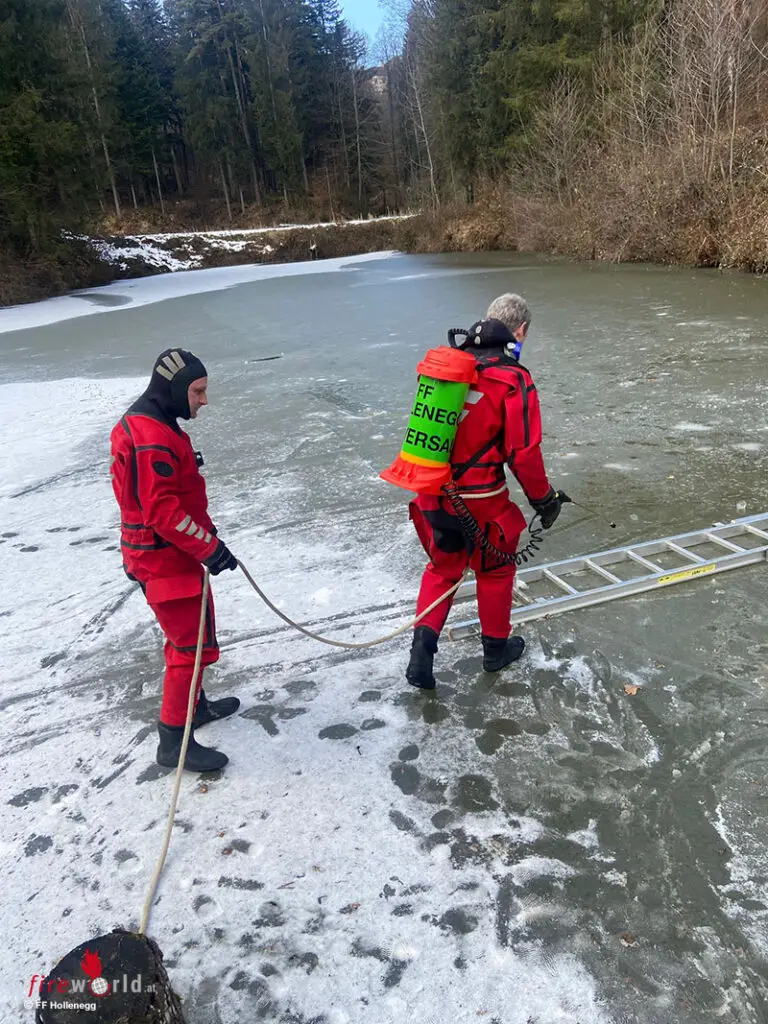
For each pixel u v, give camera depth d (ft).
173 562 8.48
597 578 13.04
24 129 82.12
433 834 7.84
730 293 44.09
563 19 101.71
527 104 105.60
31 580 14.93
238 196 206.18
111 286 97.40
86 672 11.68
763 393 23.24
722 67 63.31
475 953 6.50
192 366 8.03
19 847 8.20
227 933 6.91
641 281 53.98
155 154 205.98
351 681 10.71
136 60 195.62
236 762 9.23
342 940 6.74
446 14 129.29
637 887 7.01
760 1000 5.93
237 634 12.19
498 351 9.01
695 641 10.89
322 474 19.58
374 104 204.74
